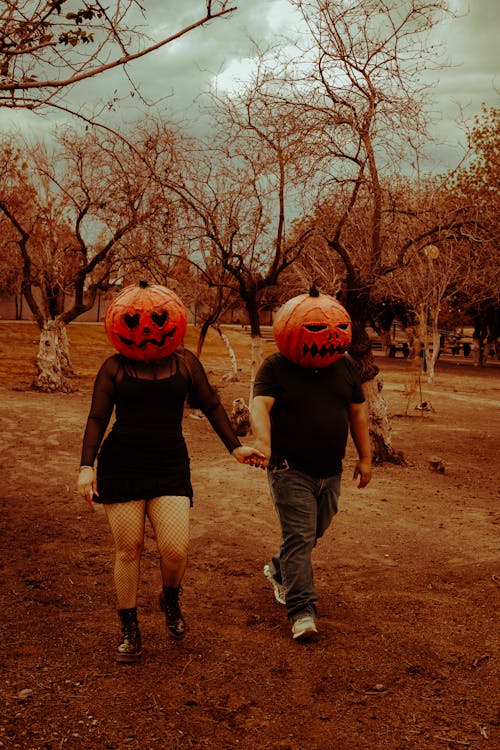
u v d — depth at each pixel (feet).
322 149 34.35
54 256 65.67
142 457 12.79
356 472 15.83
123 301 12.85
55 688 11.78
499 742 10.49
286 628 14.96
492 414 63.46
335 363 15.06
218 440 42.88
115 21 17.99
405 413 60.03
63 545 20.68
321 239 41.47
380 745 10.40
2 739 10.08
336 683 12.38
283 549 14.73
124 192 45.03
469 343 156.35
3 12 17.61
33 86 17.78
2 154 63.82
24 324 130.41
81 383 71.36
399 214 36.81
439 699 11.82
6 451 34.65
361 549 21.56
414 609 16.15
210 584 18.02
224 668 12.87
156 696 11.70
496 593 17.25
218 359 112.06
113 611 15.62
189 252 46.62
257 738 10.55
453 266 70.08
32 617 15.03
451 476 35.96
